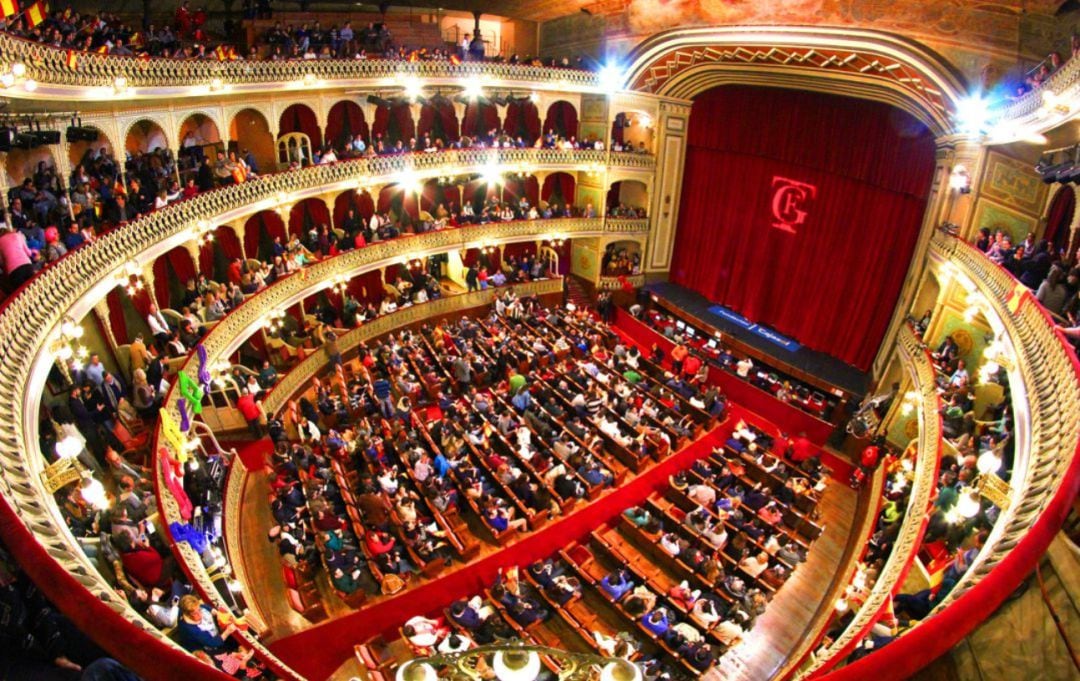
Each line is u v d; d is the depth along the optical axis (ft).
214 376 53.72
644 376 73.26
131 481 34.65
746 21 68.95
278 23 74.08
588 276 99.14
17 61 35.53
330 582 43.47
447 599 46.09
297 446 53.06
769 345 83.30
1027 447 28.32
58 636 19.16
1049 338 31.60
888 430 62.75
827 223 78.23
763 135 83.25
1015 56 49.83
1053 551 15.83
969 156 57.00
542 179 93.61
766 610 47.73
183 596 29.53
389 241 78.84
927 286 65.87
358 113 80.28
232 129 72.79
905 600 27.17
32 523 18.45
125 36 53.42
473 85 80.84
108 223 47.39
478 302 87.15
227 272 68.18
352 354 74.33
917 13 55.57
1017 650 13.69
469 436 58.23
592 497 54.75
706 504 55.11
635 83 86.38
